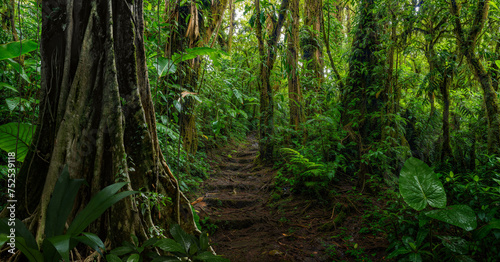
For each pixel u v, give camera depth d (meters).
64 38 2.01
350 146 5.09
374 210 3.56
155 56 3.30
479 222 2.38
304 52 6.35
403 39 4.57
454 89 4.91
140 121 2.02
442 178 3.57
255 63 6.74
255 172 5.77
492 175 2.94
